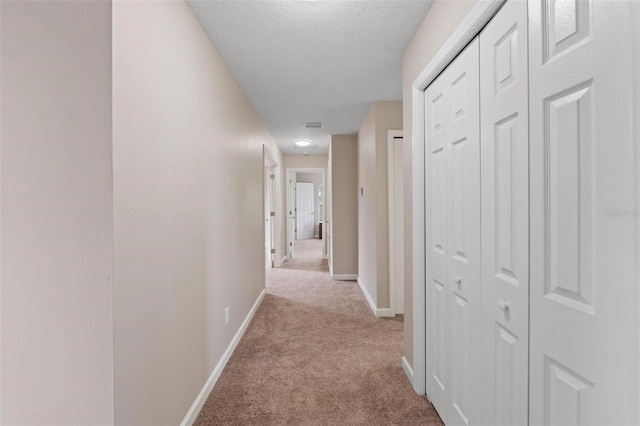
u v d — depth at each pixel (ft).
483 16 3.88
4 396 3.45
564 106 2.74
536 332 3.11
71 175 3.37
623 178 2.20
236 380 6.89
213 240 6.79
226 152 7.85
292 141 17.78
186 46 5.42
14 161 3.40
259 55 7.46
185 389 5.31
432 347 5.93
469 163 4.45
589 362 2.49
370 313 11.40
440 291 5.54
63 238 3.38
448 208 5.16
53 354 3.41
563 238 2.77
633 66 2.11
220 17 5.93
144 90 4.04
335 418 5.62
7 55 3.41
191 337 5.56
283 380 6.89
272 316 11.09
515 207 3.45
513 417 3.52
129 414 3.69
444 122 5.30
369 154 12.20
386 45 7.07
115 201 3.43
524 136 3.26
